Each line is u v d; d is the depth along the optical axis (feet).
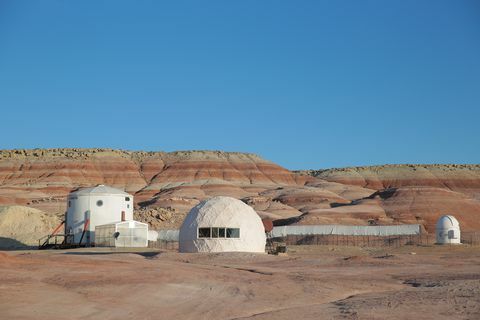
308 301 69.21
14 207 251.19
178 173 577.43
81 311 57.47
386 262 127.03
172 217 314.55
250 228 157.38
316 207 411.54
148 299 65.98
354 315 57.67
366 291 80.43
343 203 411.54
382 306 63.26
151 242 232.12
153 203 419.54
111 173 570.87
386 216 344.69
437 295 71.56
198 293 71.72
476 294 71.41
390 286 85.35
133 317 56.08
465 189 585.22
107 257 132.46
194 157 605.73
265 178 596.70
